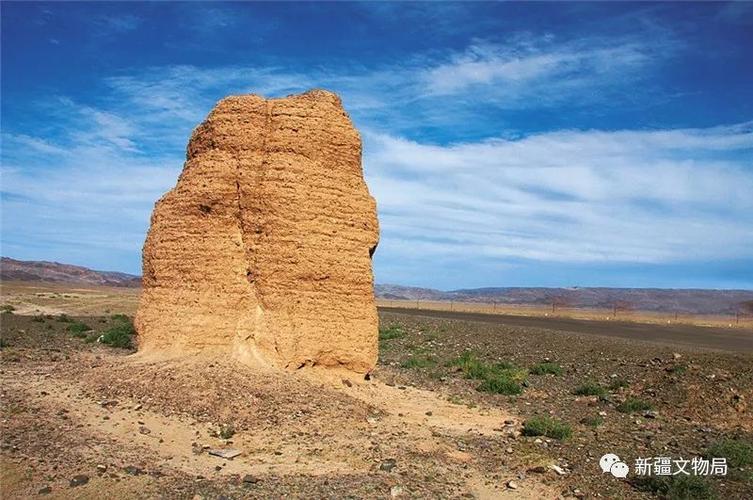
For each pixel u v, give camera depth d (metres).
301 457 10.80
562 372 23.12
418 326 39.88
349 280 15.91
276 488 9.27
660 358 24.56
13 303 51.38
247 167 15.62
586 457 11.75
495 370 22.94
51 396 13.79
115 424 11.94
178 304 15.43
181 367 14.07
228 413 12.45
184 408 12.60
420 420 14.21
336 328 15.64
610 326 50.88
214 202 15.54
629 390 19.66
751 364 21.12
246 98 16.19
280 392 13.44
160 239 16.11
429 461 11.00
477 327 39.25
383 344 30.86
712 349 31.23
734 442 13.03
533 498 9.62
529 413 16.12
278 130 15.75
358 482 9.68
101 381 14.26
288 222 15.29
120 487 9.00
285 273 15.16
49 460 9.91
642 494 9.95
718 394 17.66
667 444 12.92
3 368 17.73
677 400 17.80
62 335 29.45
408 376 21.22
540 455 11.77
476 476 10.46
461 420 14.67
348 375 15.80
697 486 9.98
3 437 10.87
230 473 9.93
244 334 15.00
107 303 56.47
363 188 16.73
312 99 16.44
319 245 15.49
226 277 15.20
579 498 9.73
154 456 10.48
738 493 10.09
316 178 15.74
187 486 9.18
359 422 13.09
